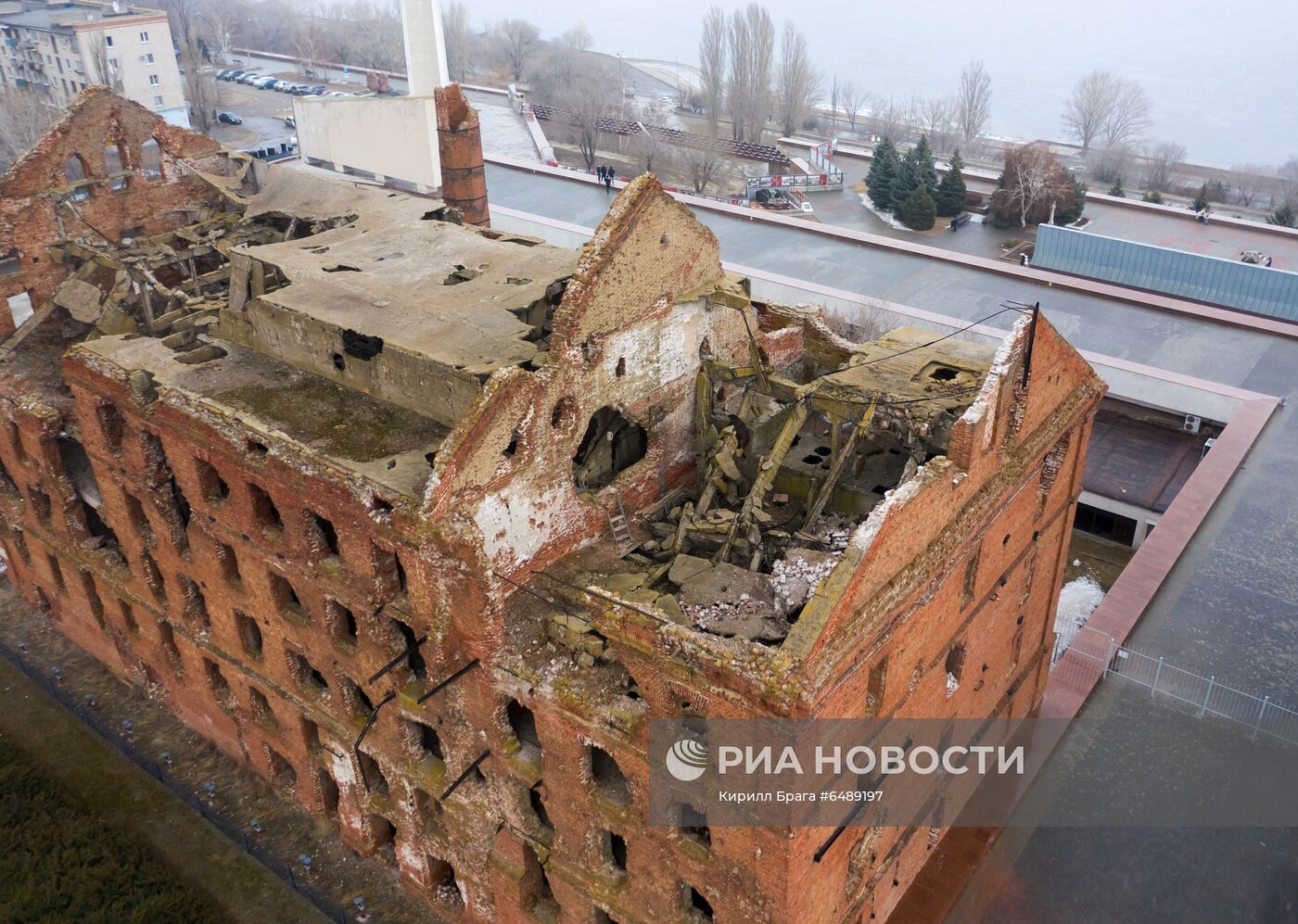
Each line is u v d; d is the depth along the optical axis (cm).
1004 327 5528
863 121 13588
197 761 3466
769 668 1766
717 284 2655
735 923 2153
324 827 3216
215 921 2923
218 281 3344
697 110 13550
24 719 3653
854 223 8625
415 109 6556
